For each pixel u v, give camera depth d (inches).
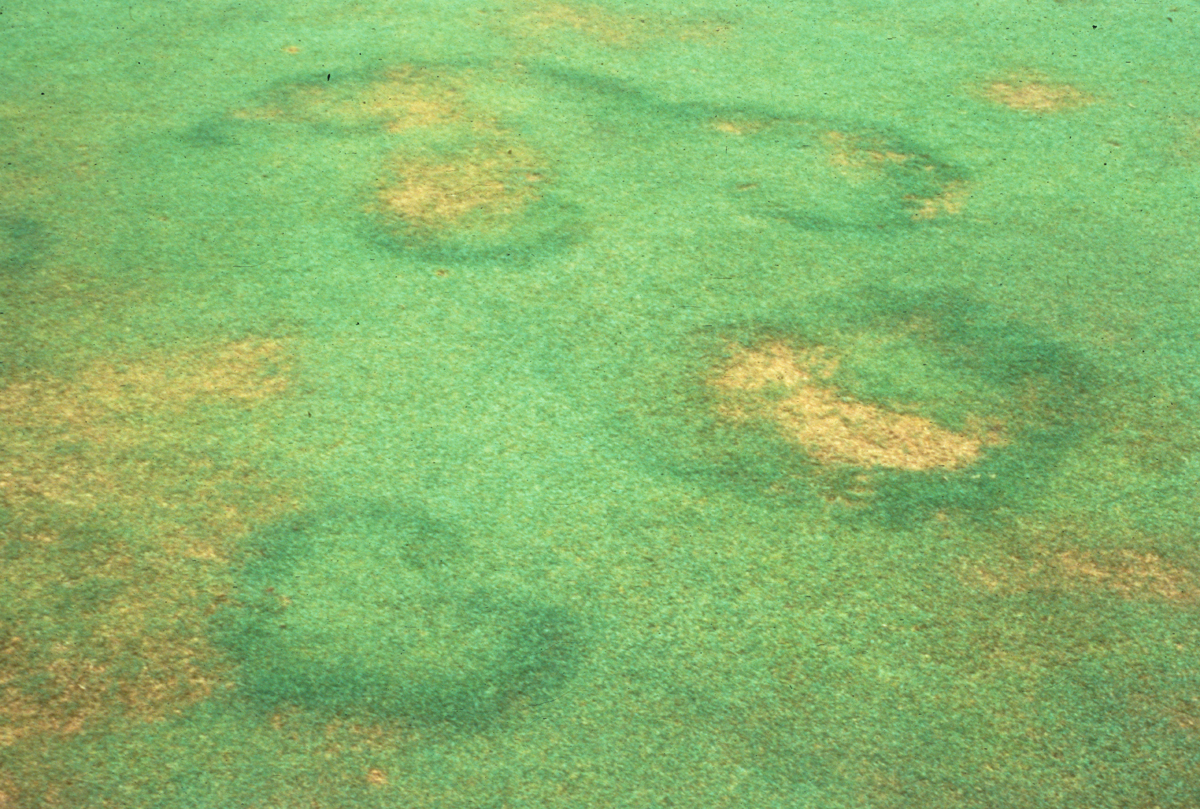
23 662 107.0
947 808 96.3
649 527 123.9
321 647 109.5
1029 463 134.1
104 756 99.0
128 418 136.7
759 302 161.2
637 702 105.0
